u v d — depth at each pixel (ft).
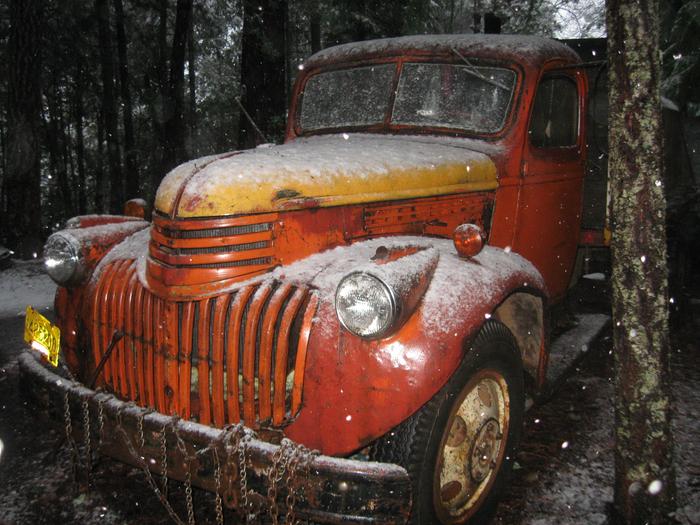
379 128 12.87
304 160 9.28
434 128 12.48
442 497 8.39
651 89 8.03
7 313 20.66
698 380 14.51
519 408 9.61
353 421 7.61
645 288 8.32
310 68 14.12
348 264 8.51
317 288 8.20
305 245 8.84
